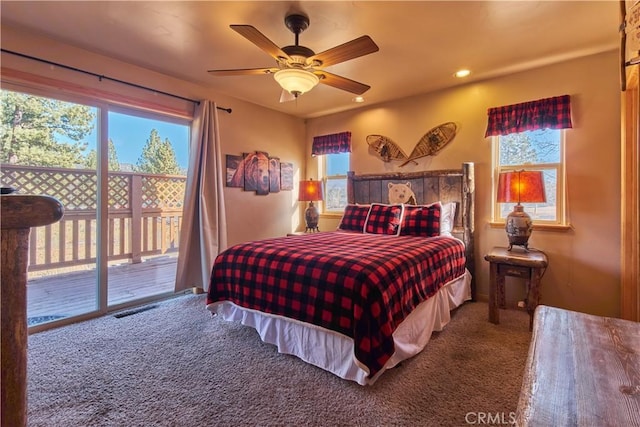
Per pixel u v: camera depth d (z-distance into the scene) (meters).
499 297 2.70
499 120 3.15
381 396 1.69
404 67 3.00
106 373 1.91
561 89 2.88
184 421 1.50
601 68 2.70
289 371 1.94
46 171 2.67
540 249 2.98
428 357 2.11
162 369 1.96
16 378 0.51
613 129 2.65
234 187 3.97
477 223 3.38
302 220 4.92
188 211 3.41
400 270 2.00
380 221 3.48
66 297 2.82
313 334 1.98
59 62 2.57
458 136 3.50
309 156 4.94
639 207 2.10
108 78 2.84
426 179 3.64
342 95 3.84
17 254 0.50
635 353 0.96
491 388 1.76
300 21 2.14
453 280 2.82
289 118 4.71
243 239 4.09
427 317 2.29
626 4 1.44
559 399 0.73
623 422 0.64
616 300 2.65
